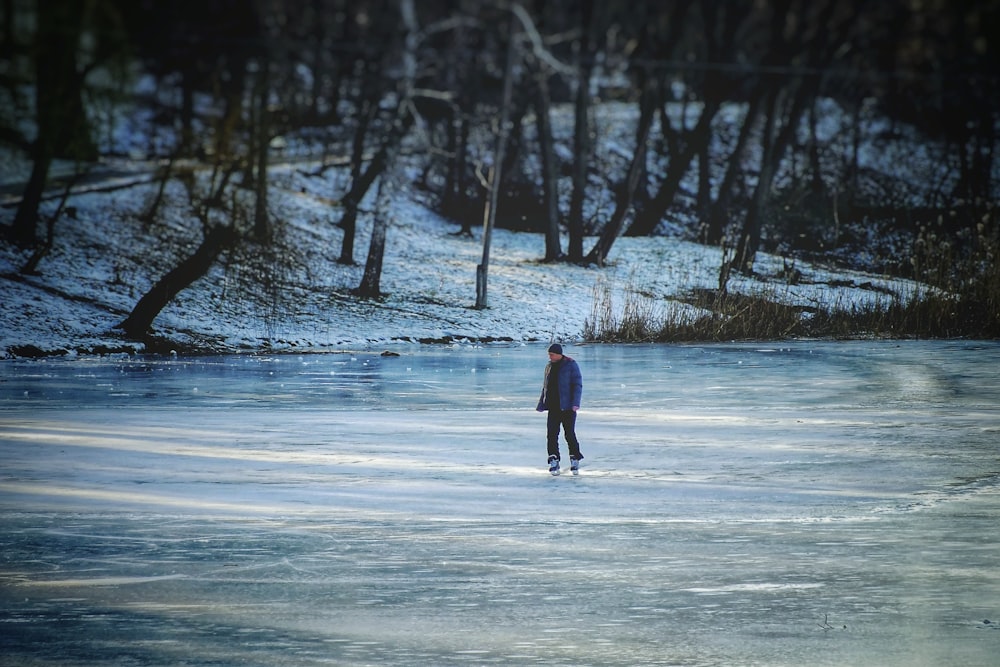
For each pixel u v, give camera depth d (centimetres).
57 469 5984
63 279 16862
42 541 4331
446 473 5862
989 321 16662
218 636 3180
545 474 5838
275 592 3625
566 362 5859
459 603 3491
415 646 3080
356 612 3406
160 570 3906
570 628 3231
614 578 3759
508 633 3191
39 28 19400
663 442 6988
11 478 5712
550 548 4188
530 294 18712
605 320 16550
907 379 10950
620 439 7119
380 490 5384
